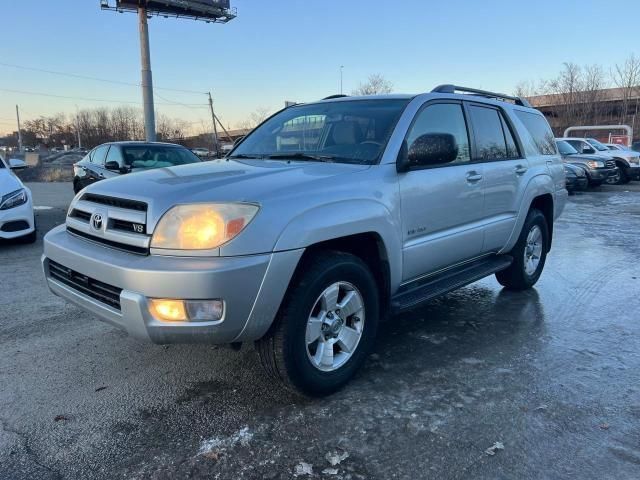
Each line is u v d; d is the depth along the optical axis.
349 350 3.15
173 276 2.45
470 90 4.62
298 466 2.41
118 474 2.35
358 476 2.34
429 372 3.41
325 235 2.80
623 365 3.53
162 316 2.51
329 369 3.03
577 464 2.43
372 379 3.30
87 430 2.70
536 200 5.27
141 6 29.41
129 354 3.65
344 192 2.99
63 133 97.19
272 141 4.07
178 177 3.05
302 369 2.85
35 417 2.82
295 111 4.36
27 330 4.09
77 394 3.08
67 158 45.53
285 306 2.76
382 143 3.43
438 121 3.92
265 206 2.62
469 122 4.25
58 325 4.20
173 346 3.78
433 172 3.67
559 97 49.53
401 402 3.00
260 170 3.14
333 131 3.76
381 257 3.27
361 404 2.98
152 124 30.19
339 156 3.52
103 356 3.61
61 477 2.33
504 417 2.83
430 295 3.65
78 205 3.17
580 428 2.73
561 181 5.74
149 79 29.75
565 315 4.59
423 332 4.15
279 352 2.76
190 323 2.50
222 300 2.48
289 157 3.69
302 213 2.73
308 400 3.02
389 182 3.29
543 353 3.73
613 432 2.70
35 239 7.68
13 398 3.02
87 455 2.49
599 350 3.79
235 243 2.51
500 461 2.45
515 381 3.28
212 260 2.50
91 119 87.06
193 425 2.75
